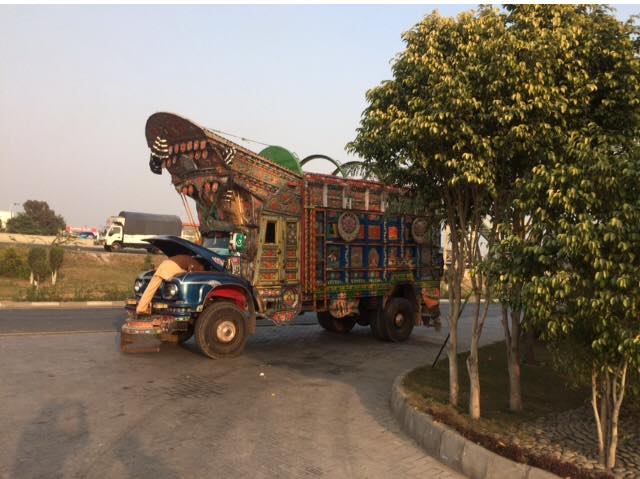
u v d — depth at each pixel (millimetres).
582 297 3775
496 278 4504
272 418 6180
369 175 6695
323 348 11023
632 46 5207
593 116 5336
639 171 3725
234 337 9438
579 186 3963
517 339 6051
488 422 5484
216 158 9500
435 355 10438
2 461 4641
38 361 8562
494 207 5777
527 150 5113
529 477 4152
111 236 43000
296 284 10188
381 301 11906
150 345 10148
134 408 6309
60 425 5617
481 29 5277
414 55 5395
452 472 4734
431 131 4957
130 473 4496
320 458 4988
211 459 4871
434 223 6867
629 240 3678
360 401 7047
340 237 10922
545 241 4141
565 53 5082
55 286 22312
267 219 9719
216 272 9562
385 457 5055
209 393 7137
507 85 4969
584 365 4234
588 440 5020
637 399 6059
